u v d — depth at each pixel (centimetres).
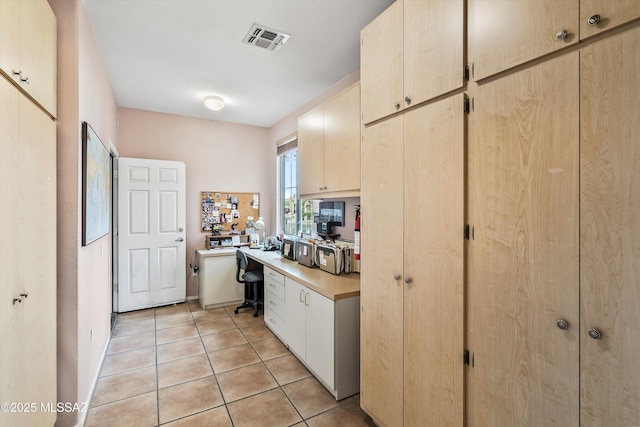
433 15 135
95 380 220
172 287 399
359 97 222
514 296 105
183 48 245
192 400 203
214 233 441
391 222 162
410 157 149
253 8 196
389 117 164
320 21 211
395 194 159
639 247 78
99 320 240
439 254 133
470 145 121
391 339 162
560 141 93
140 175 377
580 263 89
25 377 124
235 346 282
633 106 78
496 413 111
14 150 115
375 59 173
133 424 180
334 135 252
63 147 168
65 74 168
